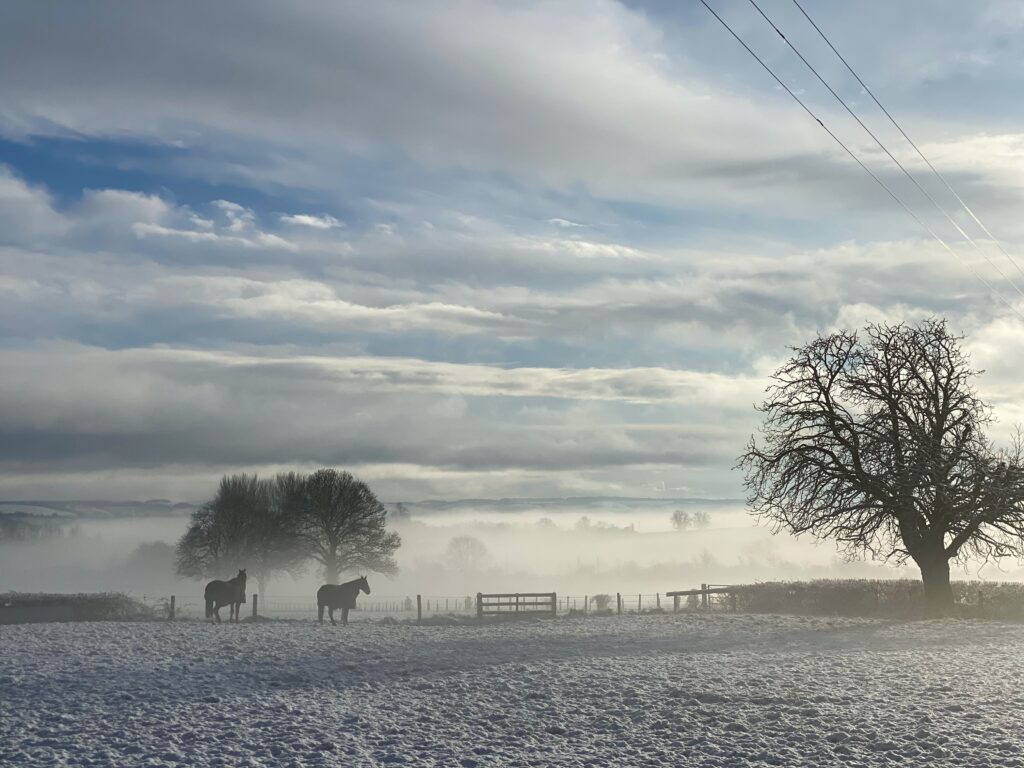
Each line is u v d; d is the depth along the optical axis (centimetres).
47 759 1545
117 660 2784
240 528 8719
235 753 1602
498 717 1906
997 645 3044
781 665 2573
